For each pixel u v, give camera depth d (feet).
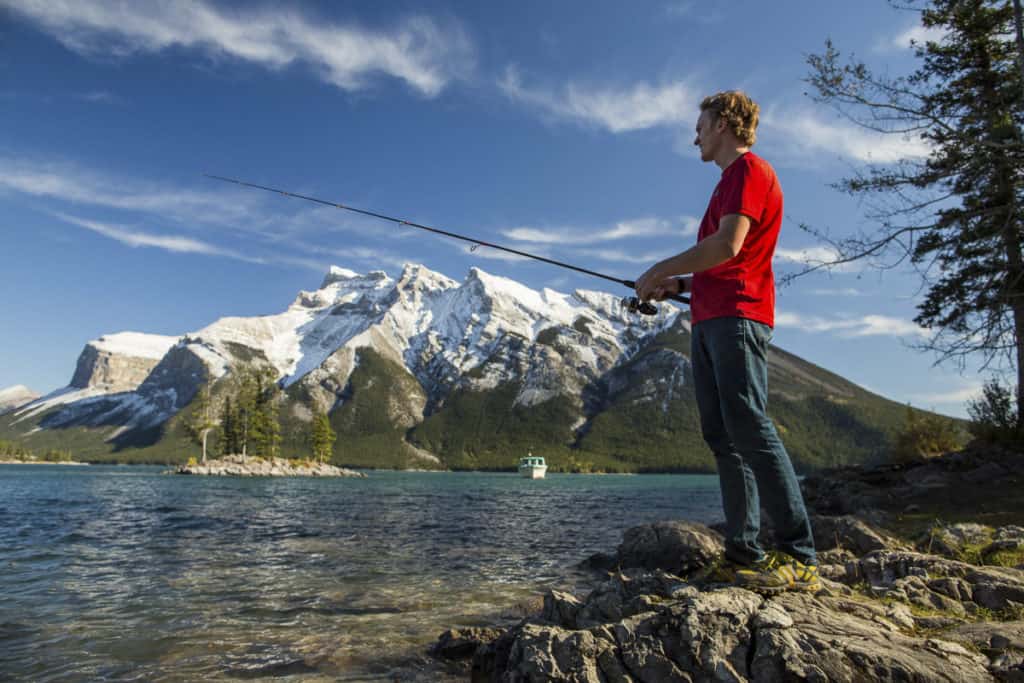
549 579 29.40
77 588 25.80
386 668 15.43
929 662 7.99
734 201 9.10
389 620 20.77
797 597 9.86
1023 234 43.62
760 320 9.61
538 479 376.07
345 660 16.08
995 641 8.89
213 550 38.83
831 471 45.44
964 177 43.34
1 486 141.28
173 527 53.88
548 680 9.57
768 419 9.79
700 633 8.93
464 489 181.78
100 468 449.48
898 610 10.15
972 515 26.32
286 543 43.06
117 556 35.58
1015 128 40.47
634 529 29.96
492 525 61.67
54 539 43.83
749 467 10.66
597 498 134.00
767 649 8.39
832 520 25.40
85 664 15.71
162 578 28.43
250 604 23.07
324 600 23.94
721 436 10.57
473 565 33.81
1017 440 41.42
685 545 26.40
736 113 10.21
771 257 9.93
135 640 17.99
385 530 54.08
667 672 8.88
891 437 59.62
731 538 10.62
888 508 31.07
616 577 12.80
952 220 44.73
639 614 10.11
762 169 9.50
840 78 38.09
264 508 81.56
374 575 30.04
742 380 9.47
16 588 25.72
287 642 17.87
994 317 44.37
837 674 7.81
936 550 19.26
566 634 10.12
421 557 36.81
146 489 133.90
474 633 17.29
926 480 35.37
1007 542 17.60
